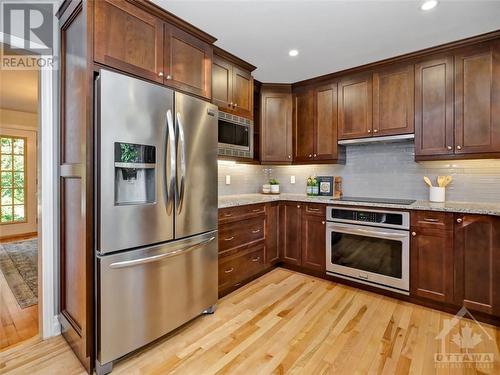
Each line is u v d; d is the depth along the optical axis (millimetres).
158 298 1837
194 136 2076
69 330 1843
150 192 1798
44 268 1958
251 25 2166
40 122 1928
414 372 1609
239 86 2932
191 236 2078
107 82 1550
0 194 5090
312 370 1632
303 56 2754
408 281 2482
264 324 2137
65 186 1896
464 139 2443
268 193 3867
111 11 1674
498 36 2273
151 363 1698
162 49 1962
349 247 2854
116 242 1605
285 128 3572
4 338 1976
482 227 2150
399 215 2520
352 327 2094
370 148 3309
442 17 2059
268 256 3193
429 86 2621
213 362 1707
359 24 2158
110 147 1569
